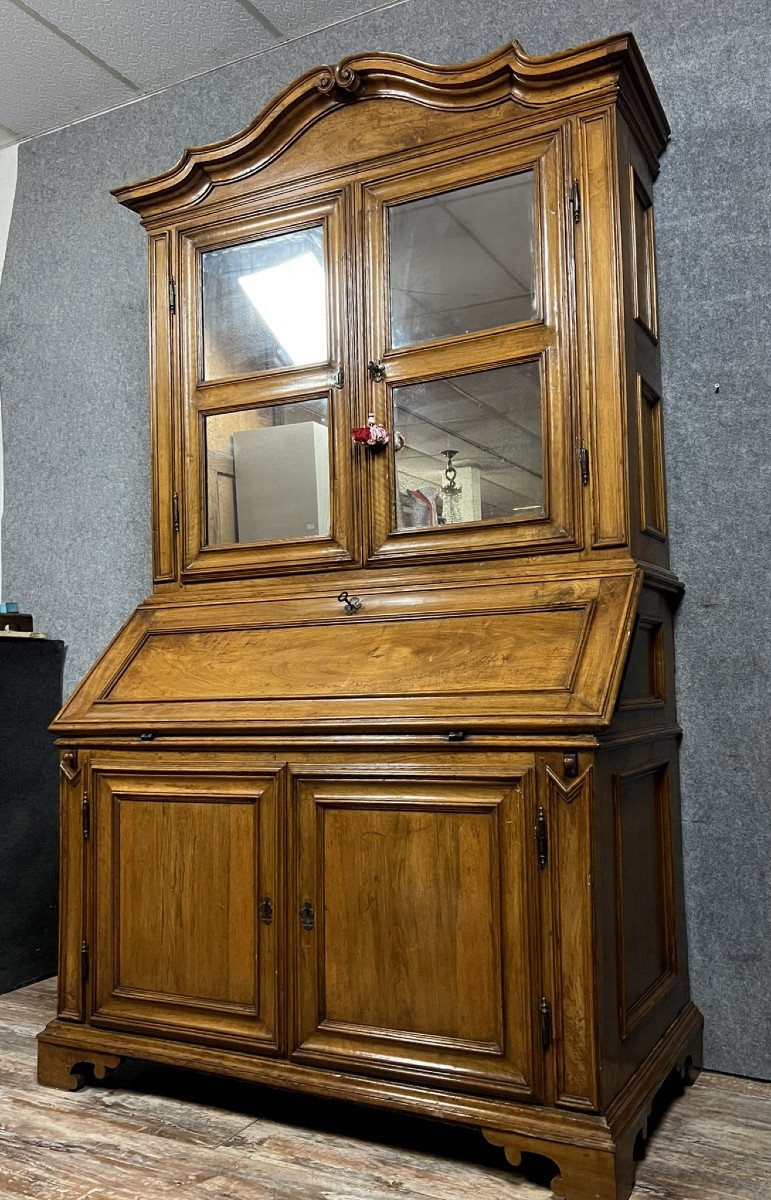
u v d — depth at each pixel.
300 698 1.63
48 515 2.77
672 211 1.98
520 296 1.74
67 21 2.37
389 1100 1.46
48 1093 1.74
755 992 1.83
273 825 1.60
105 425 2.70
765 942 1.83
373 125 1.88
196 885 1.67
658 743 1.76
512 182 1.76
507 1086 1.40
